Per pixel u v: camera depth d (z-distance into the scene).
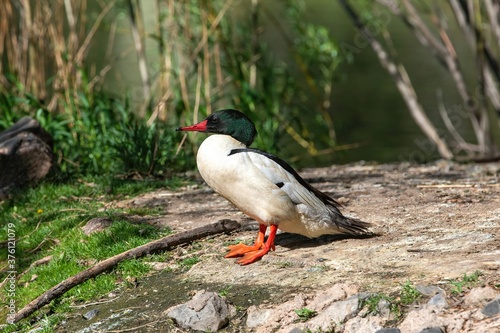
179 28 16.23
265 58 17.39
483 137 18.08
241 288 7.09
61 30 14.72
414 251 7.33
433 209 9.12
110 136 13.22
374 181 11.47
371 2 19.44
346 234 8.27
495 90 18.12
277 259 7.64
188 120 14.61
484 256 6.91
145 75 15.80
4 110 13.70
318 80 26.84
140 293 7.44
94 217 9.79
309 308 6.39
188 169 13.73
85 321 7.15
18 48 14.91
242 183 7.50
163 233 9.05
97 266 7.90
